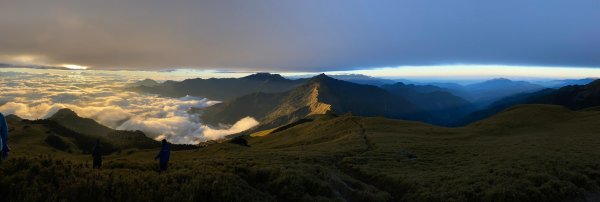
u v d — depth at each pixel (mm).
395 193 25094
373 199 21609
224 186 16938
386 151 46500
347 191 22469
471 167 31344
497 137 64812
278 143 101375
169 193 15562
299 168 25516
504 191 20953
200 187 16219
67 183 15312
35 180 15117
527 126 76188
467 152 43594
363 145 57344
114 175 17672
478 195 21141
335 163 39812
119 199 14695
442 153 44344
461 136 67750
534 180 23672
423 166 34625
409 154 44438
